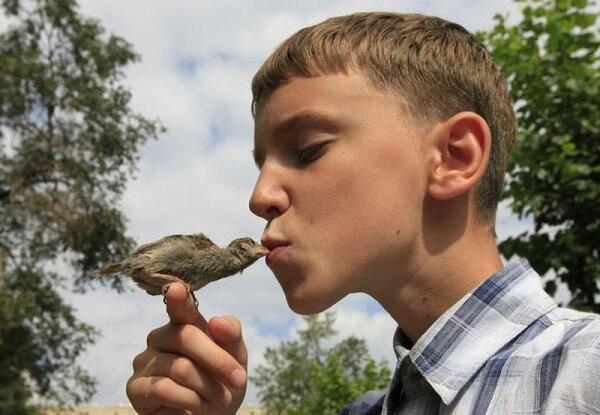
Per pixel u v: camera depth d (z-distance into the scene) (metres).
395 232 0.52
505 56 1.65
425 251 0.53
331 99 0.53
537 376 0.46
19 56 5.80
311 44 0.55
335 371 2.90
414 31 0.58
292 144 0.54
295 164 0.54
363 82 0.54
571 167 1.50
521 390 0.46
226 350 0.54
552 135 1.59
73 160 5.92
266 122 0.55
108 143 6.05
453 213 0.54
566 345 0.46
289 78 0.55
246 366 0.56
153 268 0.60
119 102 6.17
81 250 6.02
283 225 0.53
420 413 0.53
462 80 0.57
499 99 0.61
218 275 0.62
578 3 1.62
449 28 0.61
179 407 0.52
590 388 0.42
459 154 0.54
